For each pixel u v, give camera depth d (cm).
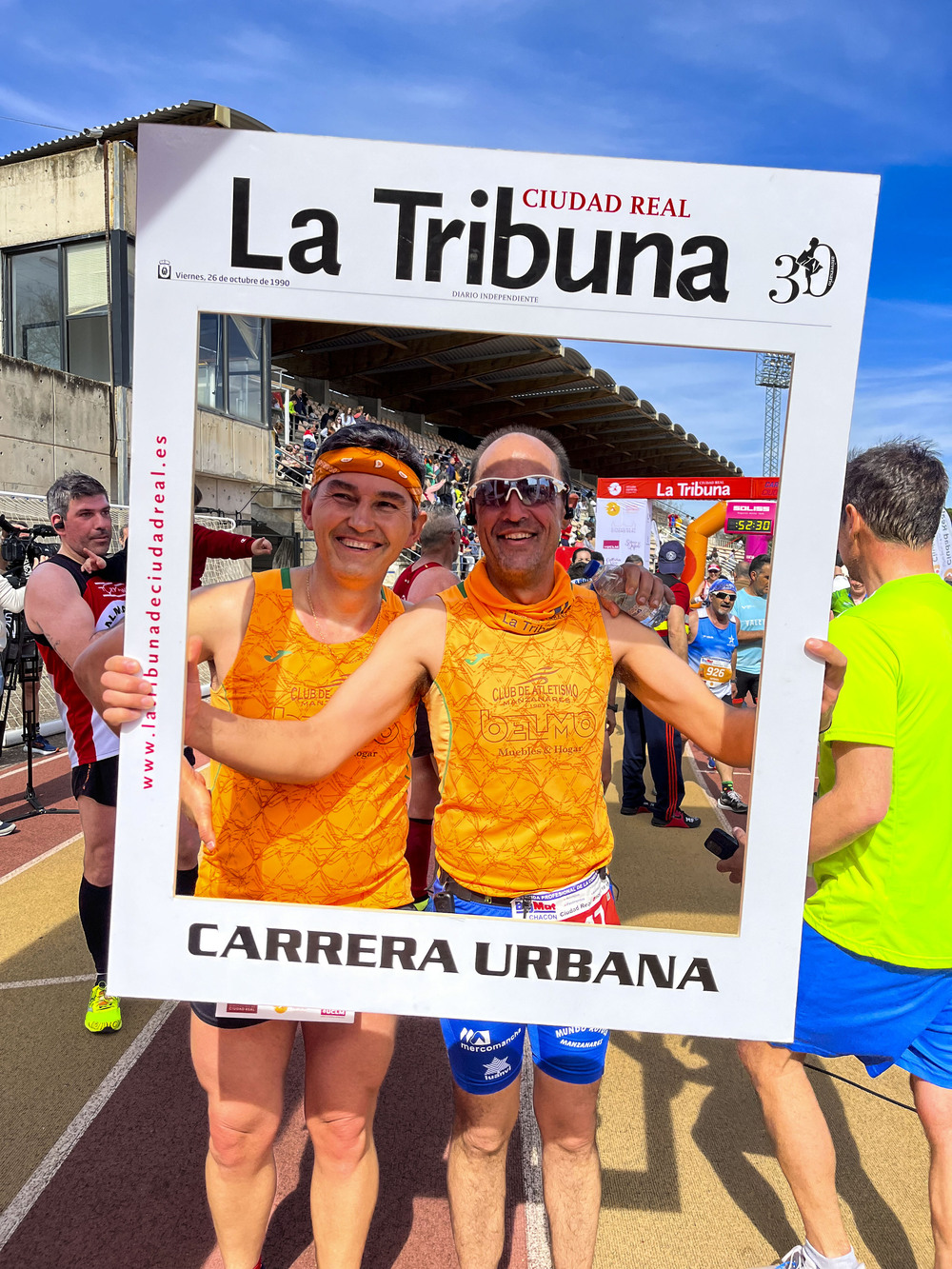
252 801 135
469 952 118
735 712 140
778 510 112
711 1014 119
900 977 144
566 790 138
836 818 140
